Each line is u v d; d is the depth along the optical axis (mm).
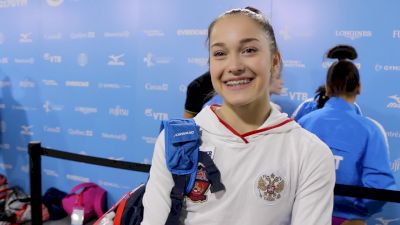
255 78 816
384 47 1892
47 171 2996
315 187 826
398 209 1933
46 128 2949
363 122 1806
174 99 2469
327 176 834
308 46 2055
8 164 3154
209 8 2277
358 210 1870
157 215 846
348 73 1829
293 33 2078
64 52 2777
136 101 2588
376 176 1846
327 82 1907
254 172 830
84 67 2723
